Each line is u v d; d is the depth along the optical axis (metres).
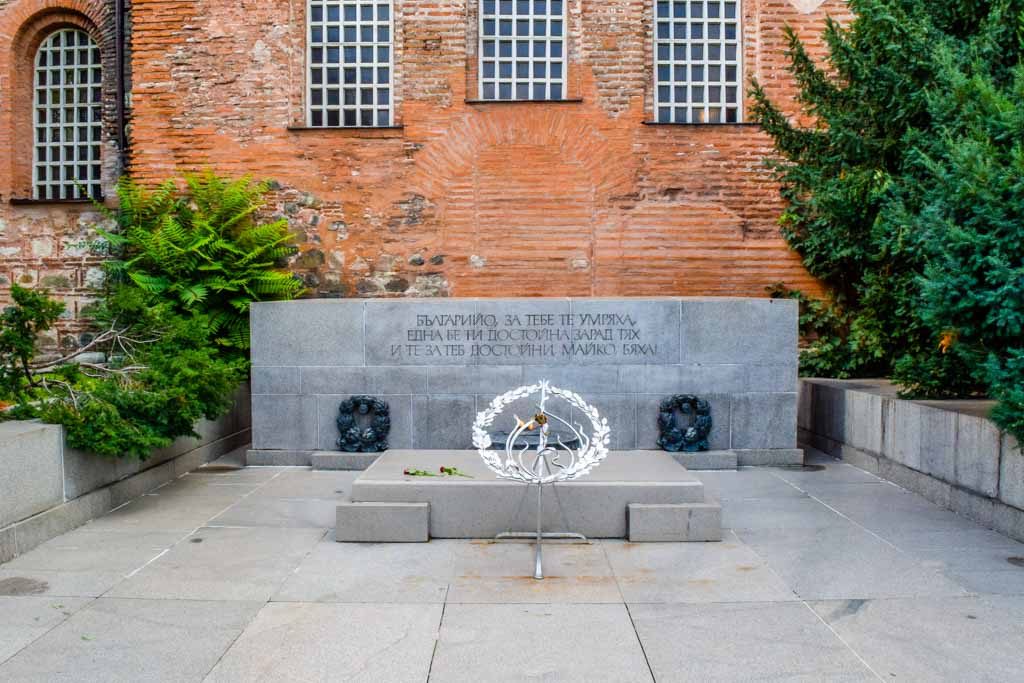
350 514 6.46
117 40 13.59
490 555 6.09
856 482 8.84
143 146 13.27
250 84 13.18
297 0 13.32
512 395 6.06
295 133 13.12
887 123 9.61
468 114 12.96
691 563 5.88
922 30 8.62
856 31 10.22
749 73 13.10
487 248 12.97
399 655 4.27
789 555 6.07
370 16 13.45
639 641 4.45
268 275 12.20
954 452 7.53
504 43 13.39
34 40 14.49
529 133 12.92
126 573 5.66
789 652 4.31
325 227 13.11
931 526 6.94
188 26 13.23
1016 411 6.04
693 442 9.62
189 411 8.03
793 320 9.83
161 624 4.71
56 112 14.74
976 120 7.05
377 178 13.05
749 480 8.94
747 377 9.79
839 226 11.17
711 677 4.02
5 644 4.43
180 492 8.38
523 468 5.84
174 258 11.91
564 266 12.91
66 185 14.69
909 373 9.10
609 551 6.20
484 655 4.27
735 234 12.88
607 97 12.92
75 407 7.05
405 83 13.01
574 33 13.06
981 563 5.87
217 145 13.21
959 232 6.27
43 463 6.55
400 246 13.02
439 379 9.78
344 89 13.56
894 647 4.38
